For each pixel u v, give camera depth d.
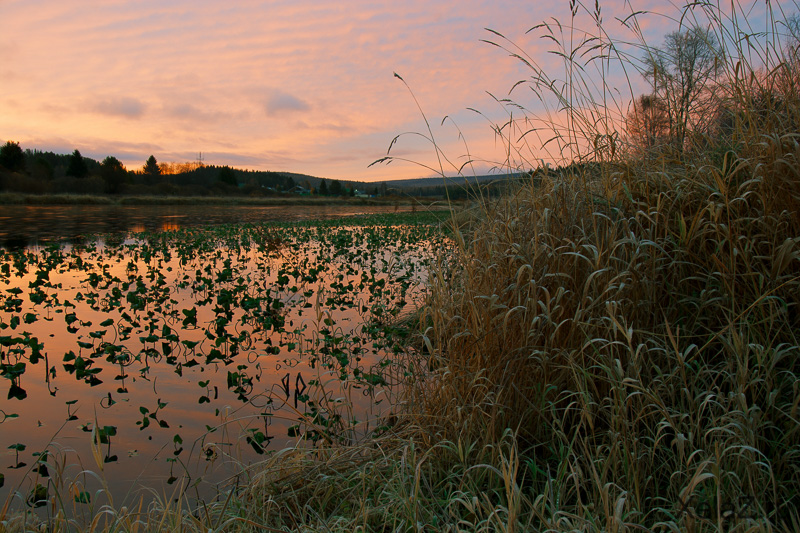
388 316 5.24
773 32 2.49
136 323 4.94
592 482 1.67
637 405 1.96
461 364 2.29
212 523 1.79
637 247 2.10
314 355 4.05
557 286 2.28
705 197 2.40
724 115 2.71
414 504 1.62
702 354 2.18
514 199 2.77
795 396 1.72
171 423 2.88
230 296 5.59
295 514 1.90
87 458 2.48
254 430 2.62
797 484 1.66
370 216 29.30
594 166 2.71
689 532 1.36
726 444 1.68
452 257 2.91
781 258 1.96
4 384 3.47
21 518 1.79
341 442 2.59
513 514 1.43
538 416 2.10
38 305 5.88
